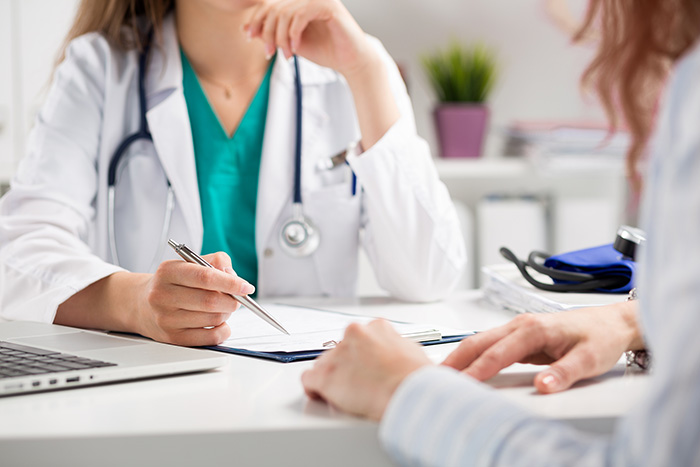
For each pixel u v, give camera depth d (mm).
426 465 443
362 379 523
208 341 797
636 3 509
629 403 552
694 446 348
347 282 1397
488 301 1203
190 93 1371
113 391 599
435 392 458
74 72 1301
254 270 1362
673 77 402
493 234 2332
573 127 2246
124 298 897
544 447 409
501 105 2635
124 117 1327
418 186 1233
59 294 956
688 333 354
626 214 2525
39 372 609
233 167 1363
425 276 1209
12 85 2115
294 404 559
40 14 2119
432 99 2586
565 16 2602
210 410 542
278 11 1207
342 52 1233
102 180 1293
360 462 504
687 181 374
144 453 489
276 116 1364
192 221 1296
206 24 1351
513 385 611
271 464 499
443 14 2588
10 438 479
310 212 1357
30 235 1096
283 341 796
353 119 1418
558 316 651
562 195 2666
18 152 2131
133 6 1360
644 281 408
